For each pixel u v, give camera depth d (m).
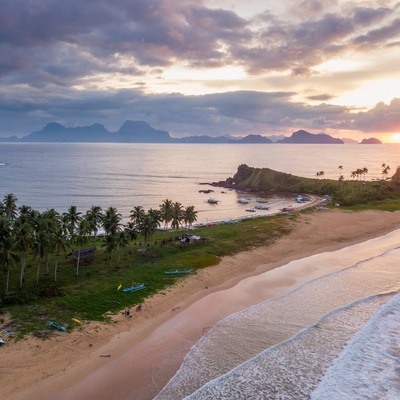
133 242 86.81
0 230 55.34
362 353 40.41
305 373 37.00
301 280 64.38
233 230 100.31
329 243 90.38
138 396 34.16
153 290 58.66
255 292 59.00
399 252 81.56
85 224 69.25
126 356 40.56
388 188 169.62
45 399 33.66
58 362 39.12
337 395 33.66
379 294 56.78
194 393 33.94
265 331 46.12
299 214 126.38
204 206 167.75
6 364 38.19
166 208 88.88
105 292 57.03
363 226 108.12
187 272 66.81
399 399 33.22
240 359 40.03
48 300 53.62
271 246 85.94
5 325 45.84
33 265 68.25
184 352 41.47
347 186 184.25
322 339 43.50
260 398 33.25
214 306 53.59
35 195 186.75
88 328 46.22
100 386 35.53
